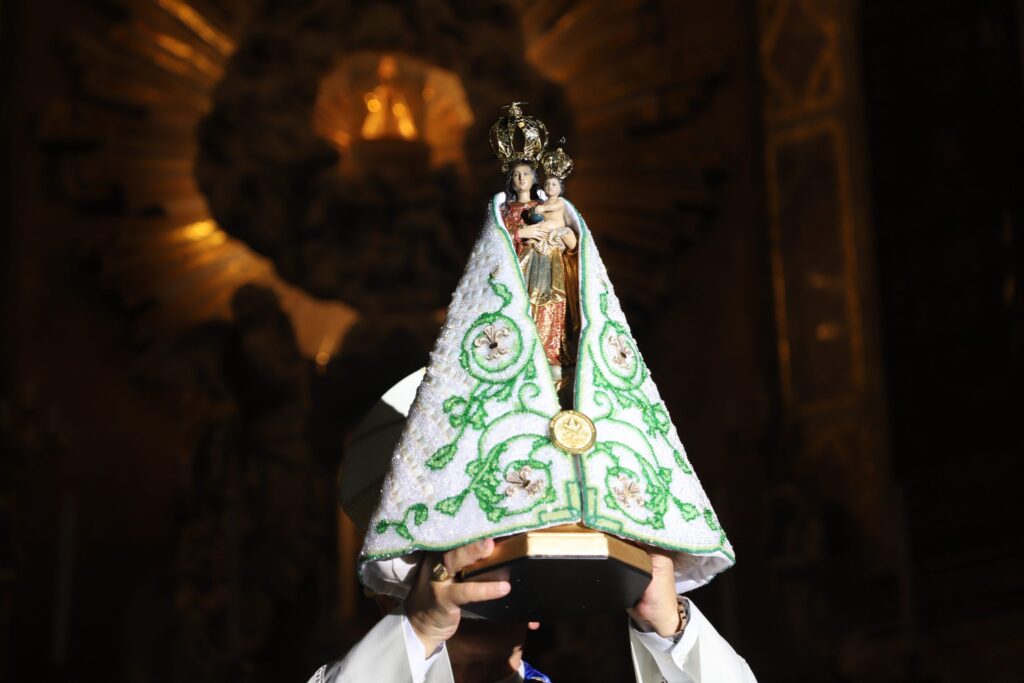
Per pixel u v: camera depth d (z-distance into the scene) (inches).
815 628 462.9
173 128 533.0
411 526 85.1
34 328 511.2
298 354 505.7
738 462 512.4
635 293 539.8
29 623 479.8
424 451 87.7
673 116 547.8
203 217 528.7
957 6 454.0
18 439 492.7
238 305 506.9
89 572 492.1
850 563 468.4
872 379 482.3
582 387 88.4
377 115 537.6
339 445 499.8
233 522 474.3
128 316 516.7
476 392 88.5
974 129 442.9
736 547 496.1
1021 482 408.5
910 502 453.7
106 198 523.5
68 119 523.5
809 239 516.7
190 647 461.4
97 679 478.3
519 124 100.6
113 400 510.0
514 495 83.8
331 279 516.4
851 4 509.7
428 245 521.0
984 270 434.0
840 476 484.4
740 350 527.8
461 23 542.3
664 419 91.2
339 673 90.9
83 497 499.2
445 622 88.4
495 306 91.4
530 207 97.7
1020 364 416.5
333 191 521.3
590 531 83.0
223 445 486.0
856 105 505.0
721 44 555.5
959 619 403.9
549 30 557.9
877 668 429.1
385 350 506.9
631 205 546.6
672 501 86.9
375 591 95.0
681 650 96.3
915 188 470.3
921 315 462.6
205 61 537.3
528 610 88.5
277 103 529.0
